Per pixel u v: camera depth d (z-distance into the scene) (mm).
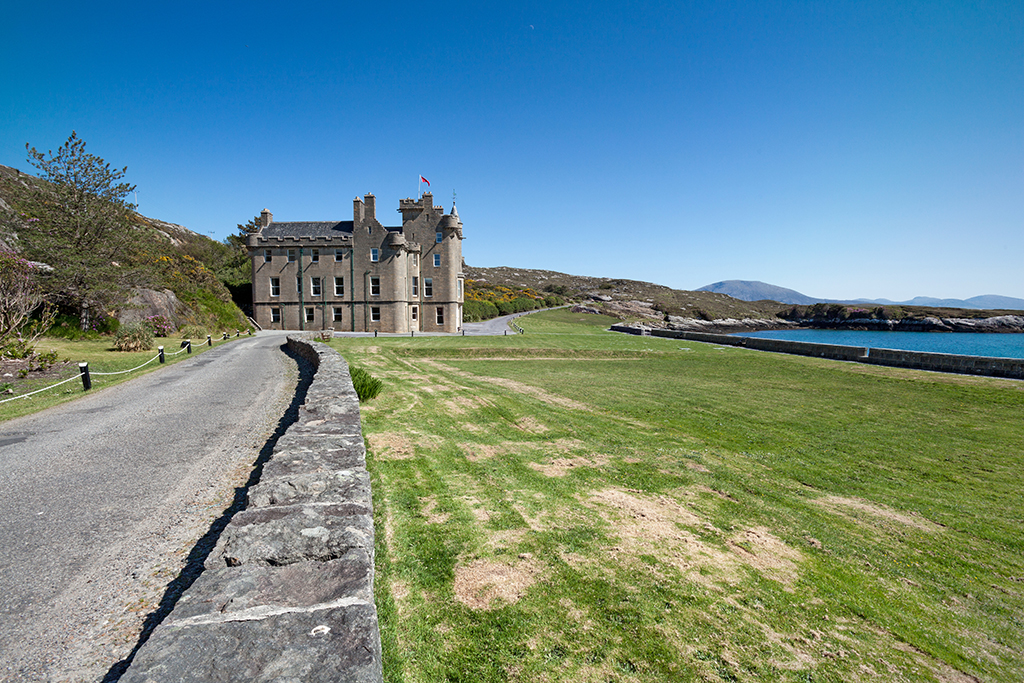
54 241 23578
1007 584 4875
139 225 30172
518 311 76375
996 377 19000
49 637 3150
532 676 3236
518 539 5195
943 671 3568
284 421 9289
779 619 4070
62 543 4434
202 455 7148
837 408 14047
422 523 5469
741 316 105062
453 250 45219
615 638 3668
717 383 18906
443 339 34312
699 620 3961
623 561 4844
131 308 28828
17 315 18047
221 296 43688
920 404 14711
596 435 10172
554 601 4090
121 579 3861
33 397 11500
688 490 7082
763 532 5789
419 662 3314
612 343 34531
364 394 12562
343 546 3295
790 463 8773
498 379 18359
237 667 2119
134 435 8250
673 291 134250
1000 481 8016
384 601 3957
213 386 13312
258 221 47688
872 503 6938
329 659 2203
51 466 6598
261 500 4184
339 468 4973
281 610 2549
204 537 4602
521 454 8516
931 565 5203
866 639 3891
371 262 44594
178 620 2430
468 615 3852
